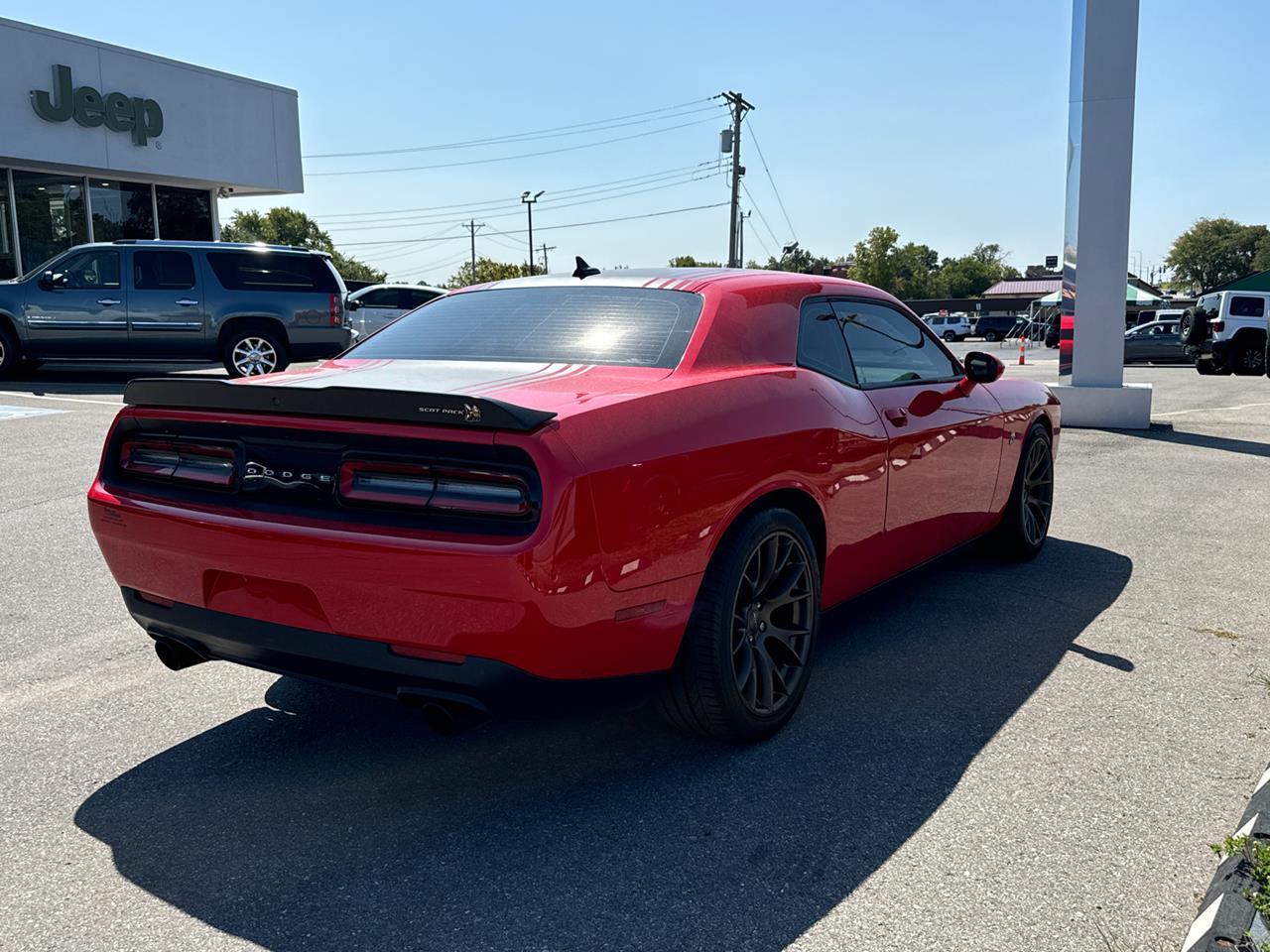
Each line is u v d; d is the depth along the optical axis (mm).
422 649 2457
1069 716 3295
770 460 2980
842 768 2932
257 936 2162
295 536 2523
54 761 2996
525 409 2387
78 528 5824
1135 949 2096
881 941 2129
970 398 4422
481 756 3029
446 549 2359
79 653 3904
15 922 2207
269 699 3482
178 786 2842
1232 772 2900
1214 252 148125
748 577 2990
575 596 2420
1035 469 5242
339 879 2377
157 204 20062
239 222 103562
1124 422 10961
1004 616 4352
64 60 17250
